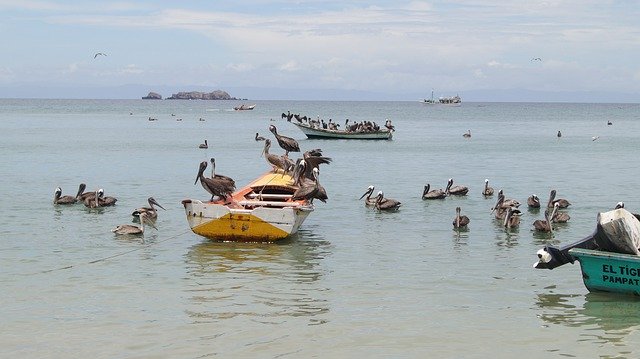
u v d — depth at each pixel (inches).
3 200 1503.4
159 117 6190.9
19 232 1156.5
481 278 887.1
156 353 636.7
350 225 1247.5
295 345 658.8
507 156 2679.6
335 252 1026.1
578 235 1165.1
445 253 1025.5
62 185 1755.7
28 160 2348.7
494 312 756.0
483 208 1450.5
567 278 887.1
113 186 1750.7
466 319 733.3
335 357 632.4
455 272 916.0
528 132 4466.0
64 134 3708.2
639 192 1705.2
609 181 1930.4
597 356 640.4
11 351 639.8
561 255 840.9
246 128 4490.7
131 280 868.0
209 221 1065.5
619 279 793.6
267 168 2215.8
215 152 2733.8
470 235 1162.0
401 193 1670.8
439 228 1224.2
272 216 1053.8
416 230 1203.2
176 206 1443.2
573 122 6215.6
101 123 4958.2
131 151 2731.3
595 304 783.1
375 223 1267.2
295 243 1085.8
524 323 722.8
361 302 786.2
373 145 3174.2
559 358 635.5
